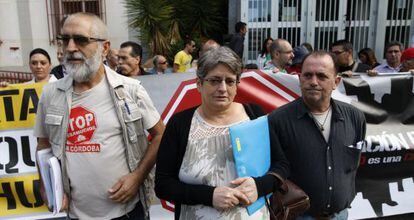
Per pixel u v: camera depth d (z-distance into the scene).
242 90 3.46
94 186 2.21
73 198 2.25
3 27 11.84
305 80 2.34
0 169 3.21
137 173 2.27
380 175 3.48
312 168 2.34
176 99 3.38
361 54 6.85
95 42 2.11
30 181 3.24
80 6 11.86
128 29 11.88
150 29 11.42
